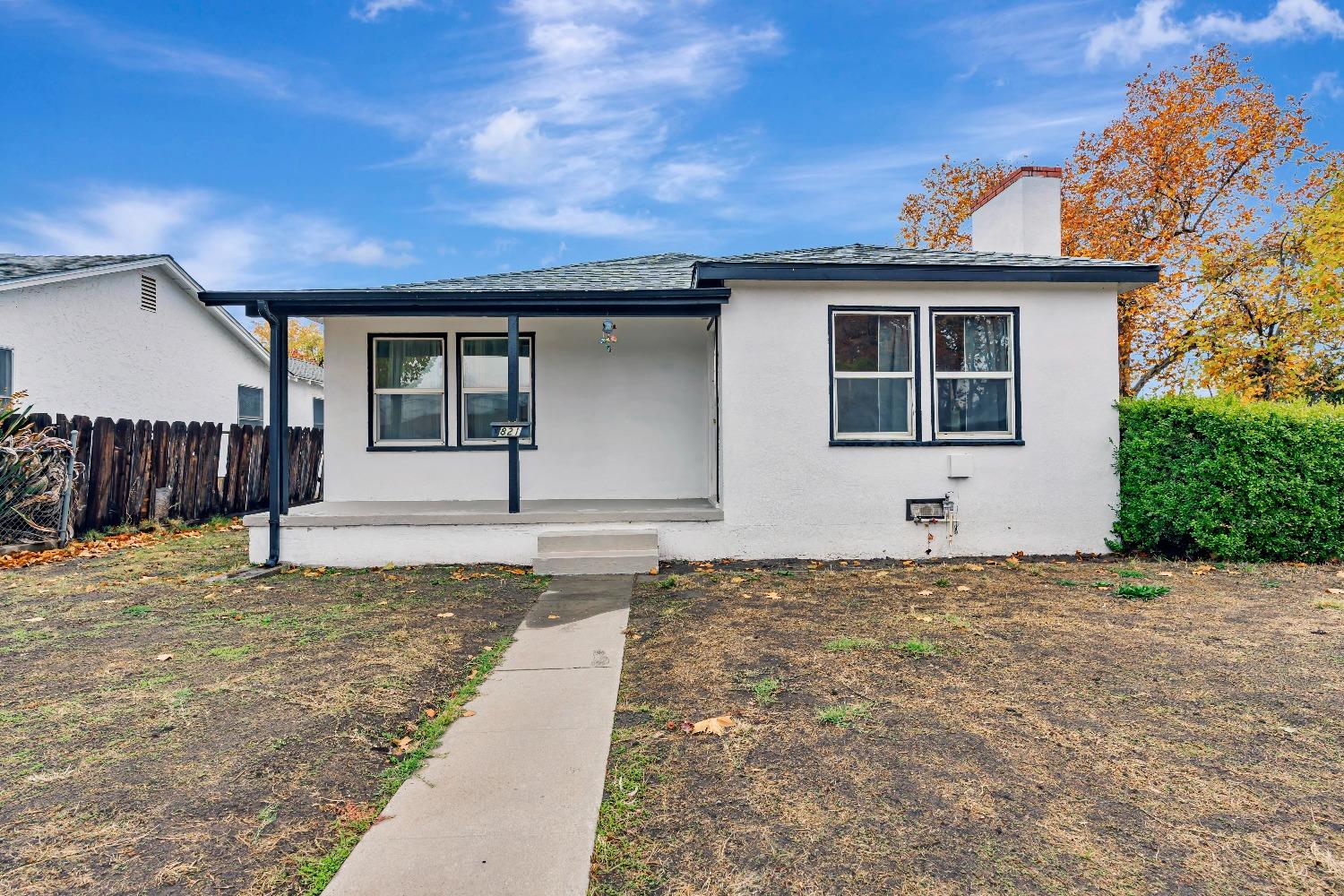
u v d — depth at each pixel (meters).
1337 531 7.67
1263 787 2.96
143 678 4.29
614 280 9.61
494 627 5.46
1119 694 3.94
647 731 3.54
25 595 6.52
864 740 3.39
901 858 2.48
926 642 4.89
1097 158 17.89
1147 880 2.36
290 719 3.70
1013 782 3.00
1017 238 10.11
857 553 8.21
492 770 3.16
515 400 8.15
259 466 13.50
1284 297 14.05
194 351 16.12
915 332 8.30
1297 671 4.28
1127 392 16.27
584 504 9.09
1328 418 7.64
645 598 6.41
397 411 9.74
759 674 4.33
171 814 2.80
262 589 6.81
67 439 9.16
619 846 2.57
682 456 9.90
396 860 2.48
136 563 8.17
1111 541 8.36
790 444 8.20
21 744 3.40
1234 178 16.73
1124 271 8.20
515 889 2.32
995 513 8.31
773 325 8.19
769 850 2.54
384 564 7.94
